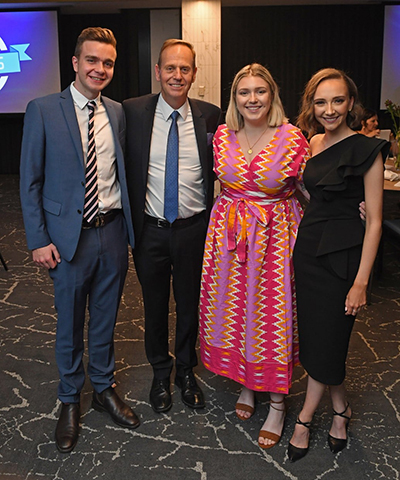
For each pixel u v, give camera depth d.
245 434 2.43
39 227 2.22
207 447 2.34
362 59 9.02
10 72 8.96
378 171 2.01
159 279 2.56
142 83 9.34
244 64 9.15
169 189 2.41
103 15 9.22
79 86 2.20
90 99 2.22
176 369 2.76
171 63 2.27
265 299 2.33
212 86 8.02
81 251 2.29
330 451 2.31
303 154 2.26
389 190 4.39
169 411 2.60
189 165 2.43
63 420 2.41
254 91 2.20
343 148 2.09
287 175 2.24
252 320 2.34
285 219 2.31
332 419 2.54
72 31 9.28
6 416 2.56
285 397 2.74
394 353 3.19
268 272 2.32
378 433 2.44
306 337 2.21
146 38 9.13
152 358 2.67
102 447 2.34
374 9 8.70
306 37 8.99
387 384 2.85
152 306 2.59
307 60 9.08
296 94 9.22
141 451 2.31
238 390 2.80
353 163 2.02
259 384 2.39
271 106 2.26
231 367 2.49
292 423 2.51
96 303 2.45
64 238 2.25
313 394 2.24
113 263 2.38
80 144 2.20
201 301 2.51
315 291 2.15
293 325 2.38
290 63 9.11
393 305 3.89
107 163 2.29
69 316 2.35
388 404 2.66
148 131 2.38
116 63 9.42
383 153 2.03
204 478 2.15
